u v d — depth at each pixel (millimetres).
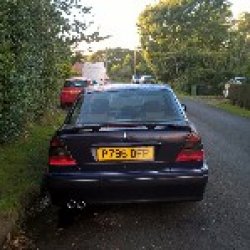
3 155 8328
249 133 13859
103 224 5641
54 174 5406
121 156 5379
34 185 6602
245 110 23109
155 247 4926
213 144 11570
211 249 4855
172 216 5895
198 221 5707
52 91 13617
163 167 5398
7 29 7902
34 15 9516
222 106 26344
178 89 50562
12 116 8125
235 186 7285
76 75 37406
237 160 9398
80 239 5176
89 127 5438
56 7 11711
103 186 5336
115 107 6102
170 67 56125
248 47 52125
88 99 6277
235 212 6023
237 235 5238
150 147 5395
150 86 6520
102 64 38938
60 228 5527
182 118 5957
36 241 5121
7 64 7641
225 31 55500
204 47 54594
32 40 9258
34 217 5902
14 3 7777
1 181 6703
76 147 5398
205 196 6723
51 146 5500
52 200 5586
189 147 5438
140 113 6008
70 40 13086
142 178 5324
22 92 8141
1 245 4828
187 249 4863
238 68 46062
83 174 5352
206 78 47000
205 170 5469
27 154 8648
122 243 5047
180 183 5375
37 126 12258
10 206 5605
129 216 5918
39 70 10039
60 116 15789
